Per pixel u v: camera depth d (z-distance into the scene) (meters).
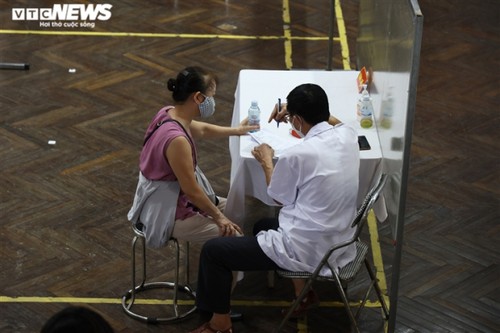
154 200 4.91
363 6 6.47
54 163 6.52
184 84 4.84
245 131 5.28
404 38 4.67
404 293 5.39
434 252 5.73
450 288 5.44
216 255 4.73
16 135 6.84
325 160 4.59
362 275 5.55
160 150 4.80
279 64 8.01
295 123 4.75
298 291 5.20
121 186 6.30
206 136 5.28
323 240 4.65
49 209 6.04
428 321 5.19
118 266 5.57
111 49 8.14
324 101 4.67
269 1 9.11
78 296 5.31
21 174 6.39
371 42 5.96
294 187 4.68
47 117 7.08
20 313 5.16
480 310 5.27
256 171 5.12
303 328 5.12
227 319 4.91
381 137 5.23
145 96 7.42
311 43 8.37
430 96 7.47
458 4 9.02
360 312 5.23
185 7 8.97
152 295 5.34
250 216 6.00
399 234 4.72
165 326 5.11
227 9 8.94
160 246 5.03
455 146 6.82
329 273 4.68
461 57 8.09
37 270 5.51
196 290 5.06
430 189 6.32
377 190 4.62
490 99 7.44
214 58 8.04
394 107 4.87
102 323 2.62
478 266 5.62
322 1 9.12
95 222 5.94
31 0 9.05
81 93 7.43
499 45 8.30
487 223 6.00
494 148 6.81
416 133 6.97
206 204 4.88
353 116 5.56
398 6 4.91
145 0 9.10
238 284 5.44
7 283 5.39
